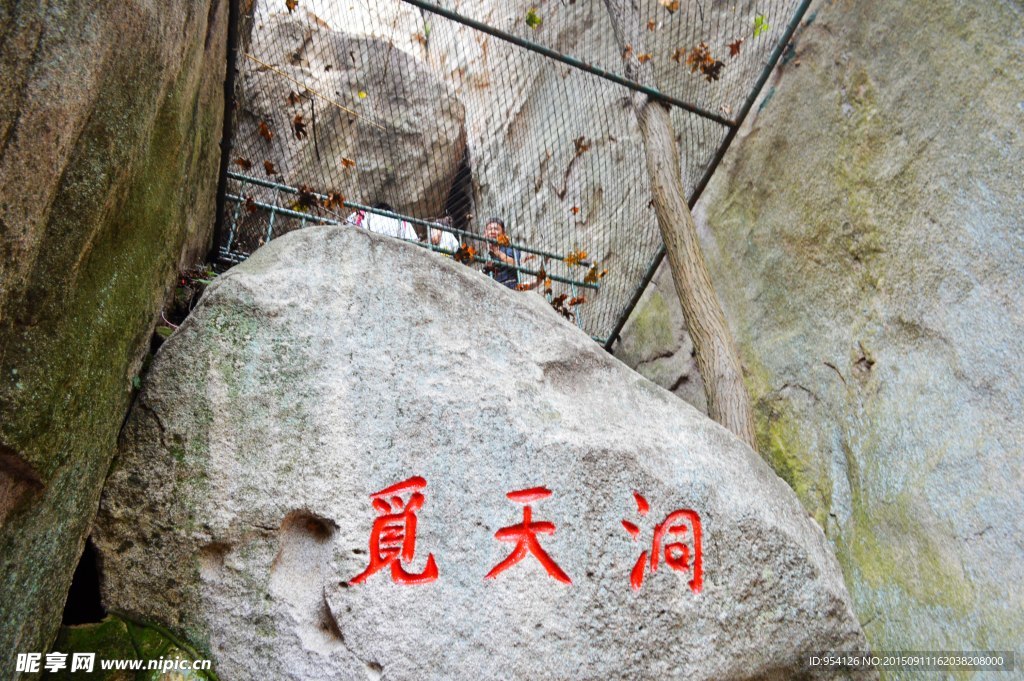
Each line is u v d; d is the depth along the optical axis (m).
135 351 2.59
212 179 3.94
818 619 2.64
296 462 2.48
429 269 2.82
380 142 6.79
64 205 1.99
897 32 3.99
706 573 2.60
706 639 2.52
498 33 4.21
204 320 2.61
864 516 3.58
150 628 2.39
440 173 7.11
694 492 2.68
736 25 5.20
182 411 2.53
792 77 4.65
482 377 2.68
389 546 2.43
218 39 3.58
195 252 3.87
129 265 2.49
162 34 2.47
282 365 2.58
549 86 7.04
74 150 2.00
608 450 2.64
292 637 2.35
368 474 2.49
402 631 2.35
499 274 5.49
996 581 2.97
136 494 2.47
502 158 7.43
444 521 2.48
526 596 2.44
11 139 1.75
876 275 3.83
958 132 3.55
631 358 5.54
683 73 5.46
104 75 2.10
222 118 3.94
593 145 6.38
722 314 4.06
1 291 1.79
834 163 4.20
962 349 3.33
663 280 5.50
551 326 2.91
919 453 3.40
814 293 4.19
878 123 3.98
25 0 1.78
